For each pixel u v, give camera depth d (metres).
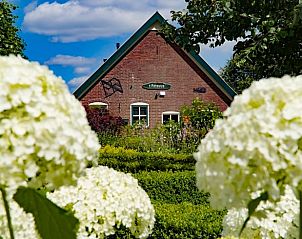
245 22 11.23
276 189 1.79
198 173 1.96
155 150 15.98
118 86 23.38
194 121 17.97
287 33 10.38
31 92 1.77
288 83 1.93
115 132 18.23
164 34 12.28
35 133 1.73
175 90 23.64
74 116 1.86
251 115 1.85
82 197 3.71
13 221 2.72
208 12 11.65
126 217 3.83
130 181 3.96
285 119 1.82
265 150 1.78
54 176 1.80
